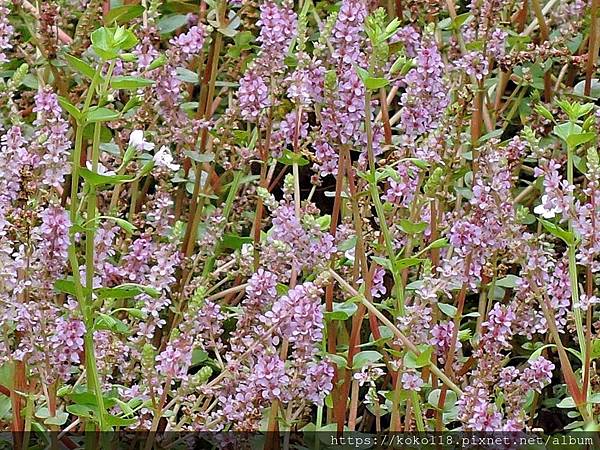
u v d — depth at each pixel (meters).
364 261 0.66
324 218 0.65
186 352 0.63
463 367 0.68
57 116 0.64
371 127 0.66
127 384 0.67
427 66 0.67
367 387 0.72
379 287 0.67
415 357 0.64
